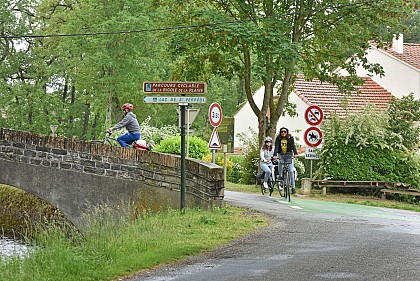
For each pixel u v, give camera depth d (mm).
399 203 27859
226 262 12766
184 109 18734
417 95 49938
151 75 63750
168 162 20891
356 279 11227
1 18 73688
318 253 13492
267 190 29875
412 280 11141
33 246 14891
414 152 31688
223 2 31266
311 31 31562
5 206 25828
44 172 23281
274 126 32969
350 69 33094
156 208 21203
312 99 47281
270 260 12852
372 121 31359
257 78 31094
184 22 30906
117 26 60375
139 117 68500
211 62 32281
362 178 30922
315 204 24438
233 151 59812
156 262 12805
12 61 74125
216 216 18172
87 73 64688
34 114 74750
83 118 77938
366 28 30641
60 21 69125
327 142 31297
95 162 22531
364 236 15719
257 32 27938
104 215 21891
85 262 12414
